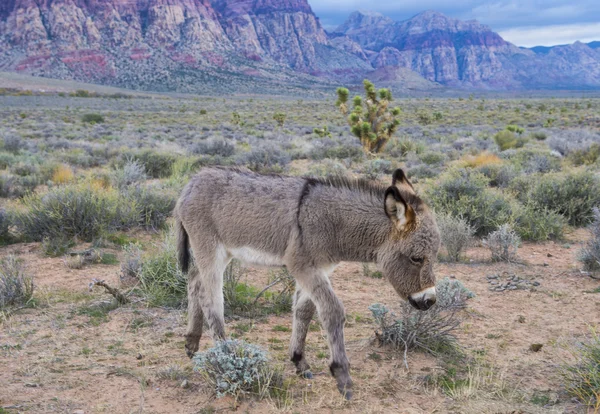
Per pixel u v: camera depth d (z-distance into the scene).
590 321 6.69
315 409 4.65
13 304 6.95
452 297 6.45
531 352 5.84
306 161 25.14
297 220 4.82
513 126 41.28
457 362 5.62
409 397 4.89
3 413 4.32
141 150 23.03
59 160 22.52
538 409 4.58
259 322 6.73
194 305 5.52
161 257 8.02
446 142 34.59
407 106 121.19
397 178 5.00
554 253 9.92
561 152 25.81
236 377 4.82
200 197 5.27
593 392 4.64
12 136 28.50
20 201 13.28
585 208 12.15
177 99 187.12
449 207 11.52
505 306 7.31
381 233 4.75
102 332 6.20
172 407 4.62
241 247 5.14
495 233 9.54
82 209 10.55
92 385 4.92
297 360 5.27
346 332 6.43
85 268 8.75
